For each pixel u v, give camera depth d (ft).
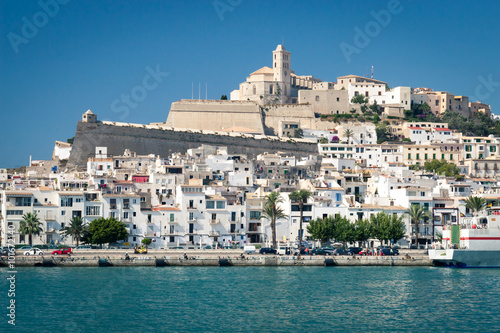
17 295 508.12
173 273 599.57
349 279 584.81
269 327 442.91
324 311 481.46
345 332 433.48
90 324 443.73
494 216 654.53
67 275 577.84
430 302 505.25
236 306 491.31
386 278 590.14
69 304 488.85
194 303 497.46
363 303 501.97
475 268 646.33
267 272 611.06
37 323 443.32
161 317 461.78
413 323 452.76
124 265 625.00
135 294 519.60
